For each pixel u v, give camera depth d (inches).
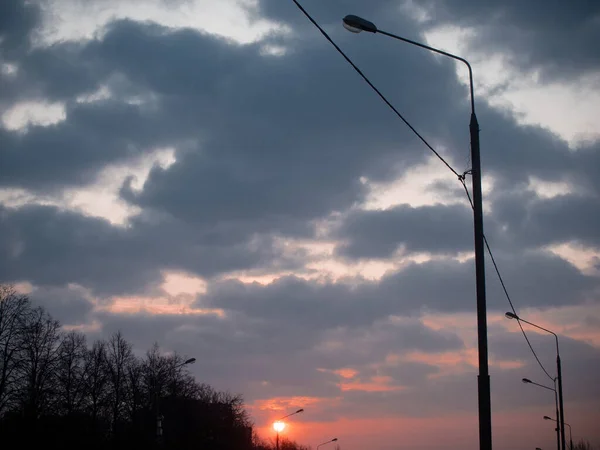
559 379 1657.2
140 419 2930.6
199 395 3346.5
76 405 2684.5
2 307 2228.1
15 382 2229.3
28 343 2300.7
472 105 603.8
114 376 2928.2
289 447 4392.2
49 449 2429.9
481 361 551.2
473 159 592.7
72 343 2694.4
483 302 558.9
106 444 2714.1
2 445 2277.3
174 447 2864.2
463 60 603.8
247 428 3432.6
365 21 540.7
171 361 3152.1
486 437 539.2
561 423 1627.7
